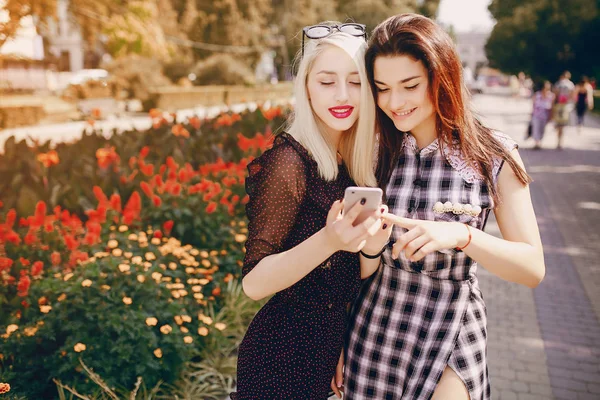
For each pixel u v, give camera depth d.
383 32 1.50
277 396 1.57
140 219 3.96
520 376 3.21
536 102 13.02
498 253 1.38
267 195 1.48
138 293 2.87
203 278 3.58
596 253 5.55
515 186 1.52
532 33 31.34
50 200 4.16
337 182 1.62
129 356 2.55
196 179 4.84
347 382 1.76
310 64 1.56
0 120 15.68
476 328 1.60
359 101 1.56
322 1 36.19
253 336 1.64
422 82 1.48
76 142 5.50
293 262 1.35
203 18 28.97
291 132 1.61
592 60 31.28
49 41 9.73
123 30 9.91
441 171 1.59
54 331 2.64
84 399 2.38
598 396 3.02
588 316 4.07
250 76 30.98
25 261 3.29
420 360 1.58
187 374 2.87
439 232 1.32
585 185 8.88
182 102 24.08
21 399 2.32
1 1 6.10
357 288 1.69
